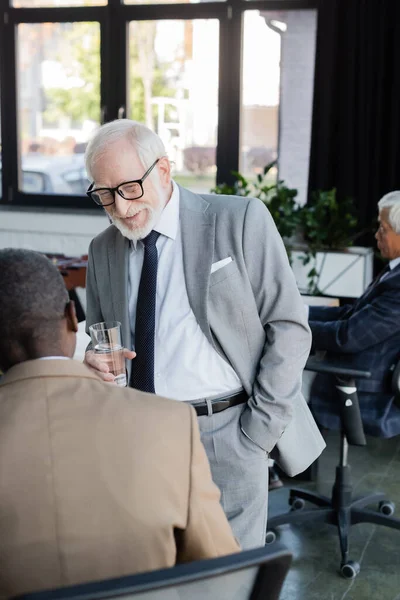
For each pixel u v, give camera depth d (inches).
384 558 107.7
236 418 71.0
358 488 129.9
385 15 194.4
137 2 229.5
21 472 39.1
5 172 250.8
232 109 224.1
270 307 70.1
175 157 233.3
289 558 37.6
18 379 41.5
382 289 107.1
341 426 105.2
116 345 64.7
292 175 220.8
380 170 201.5
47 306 42.1
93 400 41.4
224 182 228.8
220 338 69.0
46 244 242.1
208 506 42.3
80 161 245.8
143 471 39.9
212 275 68.6
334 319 123.3
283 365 69.4
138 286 71.6
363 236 202.8
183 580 35.4
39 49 241.8
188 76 228.4
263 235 69.4
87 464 39.6
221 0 220.1
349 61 198.7
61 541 38.6
